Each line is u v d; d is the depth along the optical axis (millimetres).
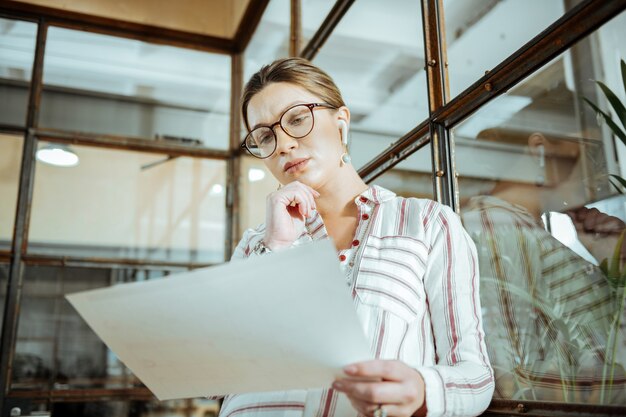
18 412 2291
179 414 2473
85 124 2688
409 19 1380
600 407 724
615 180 768
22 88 2646
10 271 2434
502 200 997
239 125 2873
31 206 2527
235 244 2732
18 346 2361
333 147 942
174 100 2859
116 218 2643
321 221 911
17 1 2699
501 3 1036
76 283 2518
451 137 1171
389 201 883
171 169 2785
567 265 841
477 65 1102
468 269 796
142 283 619
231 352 630
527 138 941
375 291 782
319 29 1991
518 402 877
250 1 2738
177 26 2930
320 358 589
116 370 2457
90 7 2807
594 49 814
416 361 755
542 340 872
